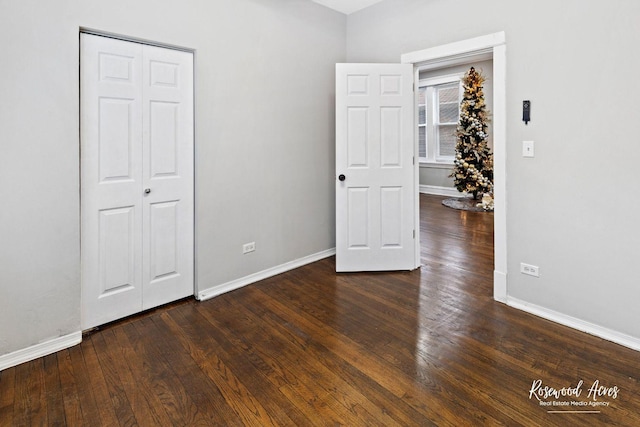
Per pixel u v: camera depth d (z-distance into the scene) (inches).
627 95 84.4
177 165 111.3
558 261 99.3
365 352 87.0
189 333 96.7
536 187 102.0
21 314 83.5
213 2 113.2
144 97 102.5
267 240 136.8
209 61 113.5
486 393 71.9
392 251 142.4
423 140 341.4
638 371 78.2
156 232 108.9
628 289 87.3
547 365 80.8
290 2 135.9
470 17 113.9
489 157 281.9
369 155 138.6
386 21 140.6
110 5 92.0
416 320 102.7
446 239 187.9
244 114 124.9
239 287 128.1
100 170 95.9
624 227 87.0
